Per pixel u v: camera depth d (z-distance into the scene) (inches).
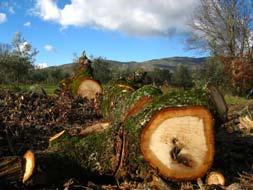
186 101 63.2
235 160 77.5
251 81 378.0
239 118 119.4
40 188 61.3
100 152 65.9
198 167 62.4
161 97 64.3
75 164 64.6
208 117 62.3
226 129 106.7
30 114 110.7
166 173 61.9
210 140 62.5
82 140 67.4
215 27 446.6
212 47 440.1
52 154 63.7
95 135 67.9
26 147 82.8
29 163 59.7
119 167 65.0
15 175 59.2
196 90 66.2
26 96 124.0
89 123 114.8
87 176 65.5
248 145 86.7
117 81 119.6
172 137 62.0
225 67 394.9
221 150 80.8
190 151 62.3
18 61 400.8
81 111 127.6
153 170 62.4
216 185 60.6
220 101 71.1
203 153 62.5
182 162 62.2
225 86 393.4
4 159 59.9
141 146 61.9
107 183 66.3
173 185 62.6
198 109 62.1
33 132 96.0
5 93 128.5
